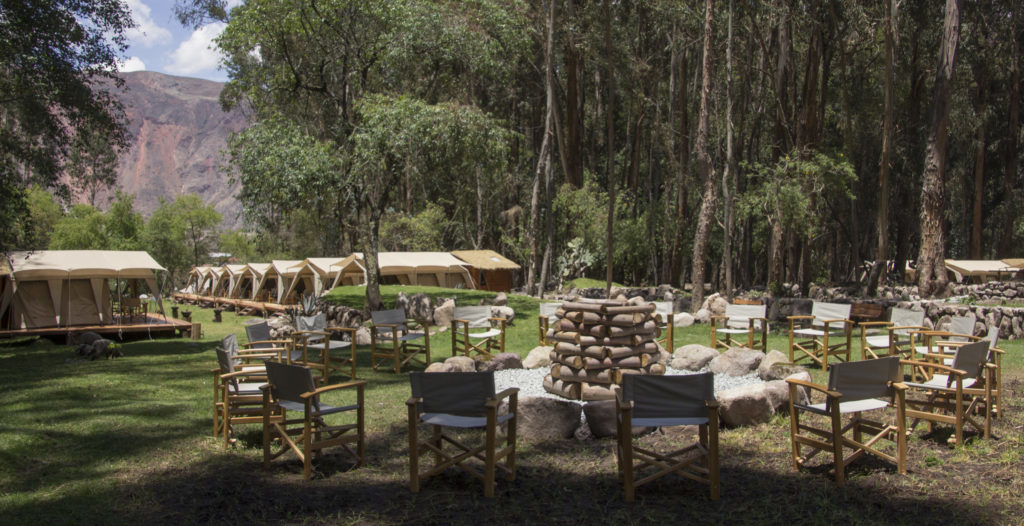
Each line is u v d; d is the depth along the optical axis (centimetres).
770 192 2522
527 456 566
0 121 1614
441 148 1892
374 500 466
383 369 1105
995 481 473
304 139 1794
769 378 815
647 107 3941
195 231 5778
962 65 2964
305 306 2019
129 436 642
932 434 596
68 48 1532
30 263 2080
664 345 1183
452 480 507
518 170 3872
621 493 469
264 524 425
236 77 1970
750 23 2859
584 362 744
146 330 2086
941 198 1927
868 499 443
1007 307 1322
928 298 1903
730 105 2238
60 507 450
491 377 472
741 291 2892
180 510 448
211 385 973
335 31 1836
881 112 3225
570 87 3656
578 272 3578
